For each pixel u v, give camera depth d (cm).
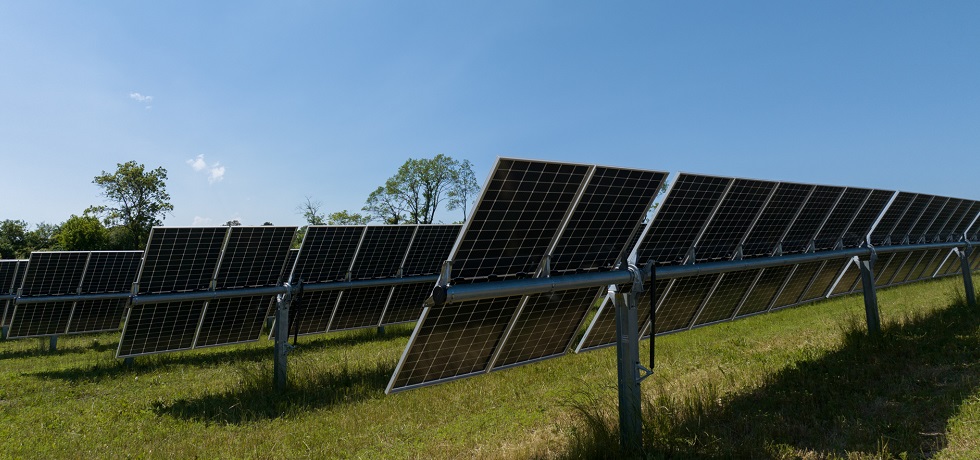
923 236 1655
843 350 1202
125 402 1217
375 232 1841
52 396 1314
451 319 712
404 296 1969
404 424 968
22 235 7494
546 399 1067
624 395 739
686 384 1088
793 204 1098
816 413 824
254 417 1046
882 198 1336
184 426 1024
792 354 1241
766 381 1020
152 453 866
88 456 870
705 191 901
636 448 718
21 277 2550
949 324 1346
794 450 712
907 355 1112
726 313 1141
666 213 863
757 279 1115
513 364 859
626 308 754
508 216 690
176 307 1362
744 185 958
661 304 965
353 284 1683
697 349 1434
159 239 1292
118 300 2259
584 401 994
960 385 876
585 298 848
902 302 2014
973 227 1939
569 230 760
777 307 1304
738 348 1425
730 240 1014
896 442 699
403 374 728
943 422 745
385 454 836
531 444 825
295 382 1276
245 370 1306
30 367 1783
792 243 1168
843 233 1298
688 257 929
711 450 725
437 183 6869
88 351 2097
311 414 1057
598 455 720
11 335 2044
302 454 845
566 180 719
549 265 752
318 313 1762
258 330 1523
